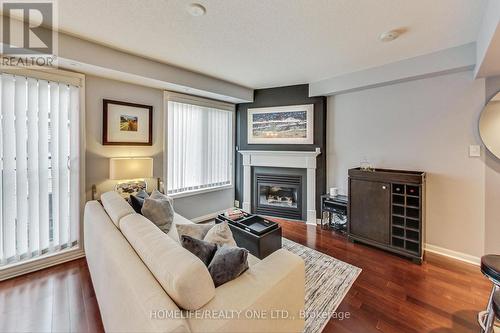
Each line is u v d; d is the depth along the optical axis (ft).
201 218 13.83
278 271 4.38
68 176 8.91
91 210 7.19
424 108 9.65
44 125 8.29
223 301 3.52
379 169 10.68
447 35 7.48
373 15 6.37
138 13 6.33
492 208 8.32
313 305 6.30
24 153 7.91
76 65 8.20
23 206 7.95
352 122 11.96
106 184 9.88
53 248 8.64
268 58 9.49
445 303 6.40
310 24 6.85
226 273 3.98
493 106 8.17
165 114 11.71
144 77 9.59
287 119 13.78
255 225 8.66
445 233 9.29
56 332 5.43
